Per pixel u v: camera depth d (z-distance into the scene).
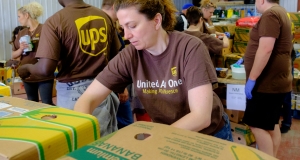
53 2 5.38
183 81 1.14
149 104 1.24
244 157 0.55
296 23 3.73
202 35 2.99
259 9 2.29
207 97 1.06
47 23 1.72
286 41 2.12
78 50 1.77
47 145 0.64
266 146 2.26
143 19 1.05
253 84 2.17
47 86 2.96
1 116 0.79
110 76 1.25
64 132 0.69
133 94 2.87
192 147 0.59
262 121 2.23
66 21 1.74
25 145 0.61
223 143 0.61
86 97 1.24
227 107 2.60
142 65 1.20
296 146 3.06
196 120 1.02
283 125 3.40
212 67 1.13
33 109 0.85
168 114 1.22
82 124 0.74
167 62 1.15
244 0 6.76
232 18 6.02
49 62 1.70
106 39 1.92
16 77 4.44
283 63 2.13
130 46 1.24
